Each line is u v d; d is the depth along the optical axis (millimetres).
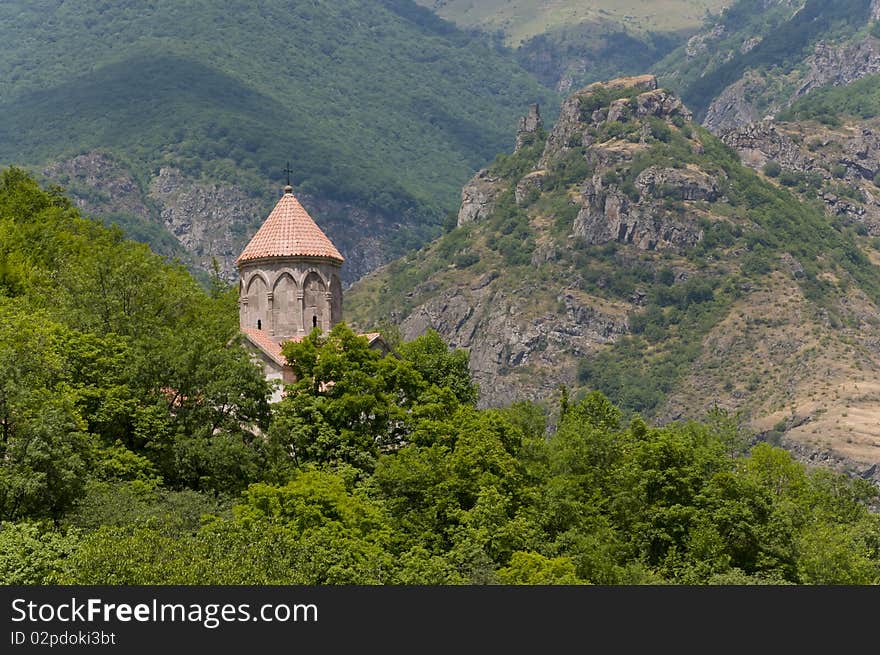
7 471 85688
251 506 92125
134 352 102250
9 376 91375
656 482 106125
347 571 85500
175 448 97625
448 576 90125
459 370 120375
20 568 77812
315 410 107938
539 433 121688
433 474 101625
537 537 99062
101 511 86750
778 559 105188
